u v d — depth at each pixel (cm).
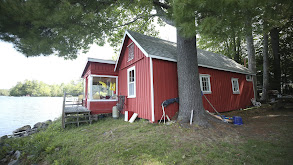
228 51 2020
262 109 924
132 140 427
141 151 351
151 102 609
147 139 424
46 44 450
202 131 467
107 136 494
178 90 676
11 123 1200
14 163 368
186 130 479
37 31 423
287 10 348
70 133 586
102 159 337
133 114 743
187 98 575
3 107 2334
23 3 349
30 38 405
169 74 685
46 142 498
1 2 321
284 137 416
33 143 512
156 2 614
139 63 734
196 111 561
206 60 943
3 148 469
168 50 772
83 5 466
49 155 395
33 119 1380
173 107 670
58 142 487
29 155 418
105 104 922
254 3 286
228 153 323
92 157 355
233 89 1030
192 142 387
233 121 604
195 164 285
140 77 714
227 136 435
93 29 526
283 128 495
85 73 1154
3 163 403
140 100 703
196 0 278
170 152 339
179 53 623
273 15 350
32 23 381
